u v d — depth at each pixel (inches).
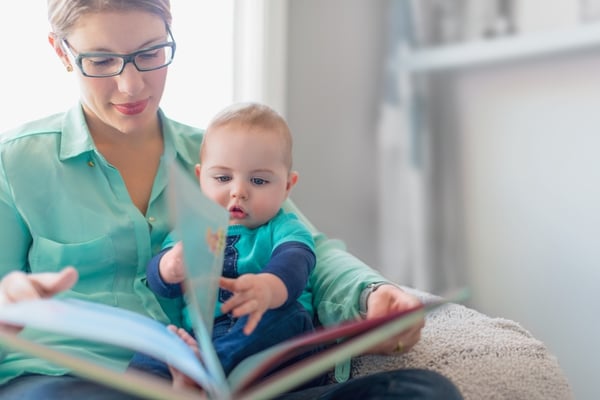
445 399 34.4
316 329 45.6
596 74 61.9
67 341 41.3
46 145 45.3
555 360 45.3
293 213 51.3
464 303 73.1
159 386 27.5
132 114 44.1
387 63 74.0
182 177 32.5
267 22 71.8
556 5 63.6
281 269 40.1
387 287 43.6
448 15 70.7
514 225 69.4
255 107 46.8
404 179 74.4
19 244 43.5
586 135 63.2
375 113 74.9
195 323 32.2
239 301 36.8
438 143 73.0
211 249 34.9
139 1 41.5
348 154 76.0
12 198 43.2
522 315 69.8
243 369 31.7
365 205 76.1
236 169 44.3
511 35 66.8
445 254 73.5
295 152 75.5
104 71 42.8
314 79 74.8
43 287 33.5
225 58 69.9
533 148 67.5
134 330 30.1
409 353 43.4
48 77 60.0
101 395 34.3
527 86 67.2
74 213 44.3
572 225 65.1
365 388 36.0
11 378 39.3
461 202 72.5
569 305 66.1
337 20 74.3
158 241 46.9
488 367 42.6
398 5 72.8
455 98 71.6
